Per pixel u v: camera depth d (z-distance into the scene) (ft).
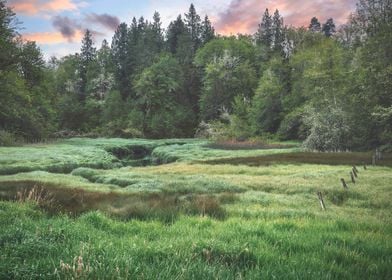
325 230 34.42
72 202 53.06
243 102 343.05
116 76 447.42
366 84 192.75
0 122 237.45
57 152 177.17
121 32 497.87
